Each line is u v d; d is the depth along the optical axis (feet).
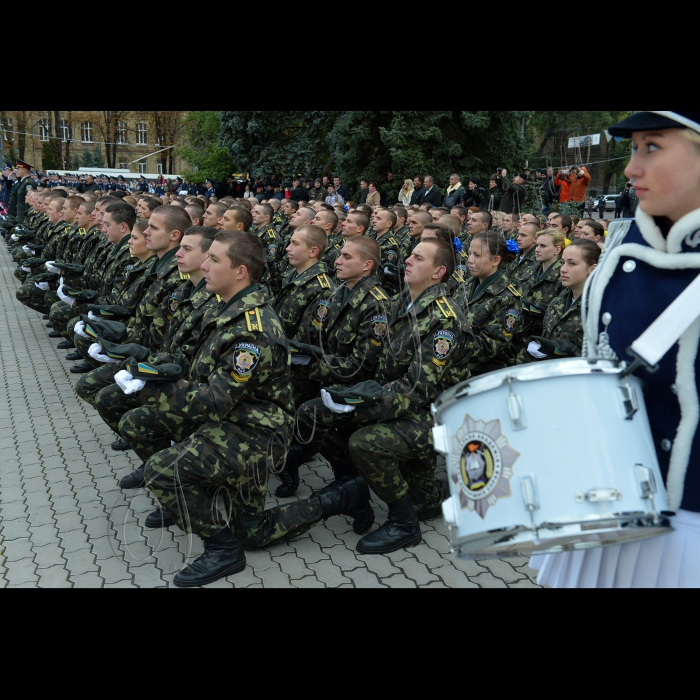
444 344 11.88
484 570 12.07
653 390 5.61
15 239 37.68
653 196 5.32
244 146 86.63
